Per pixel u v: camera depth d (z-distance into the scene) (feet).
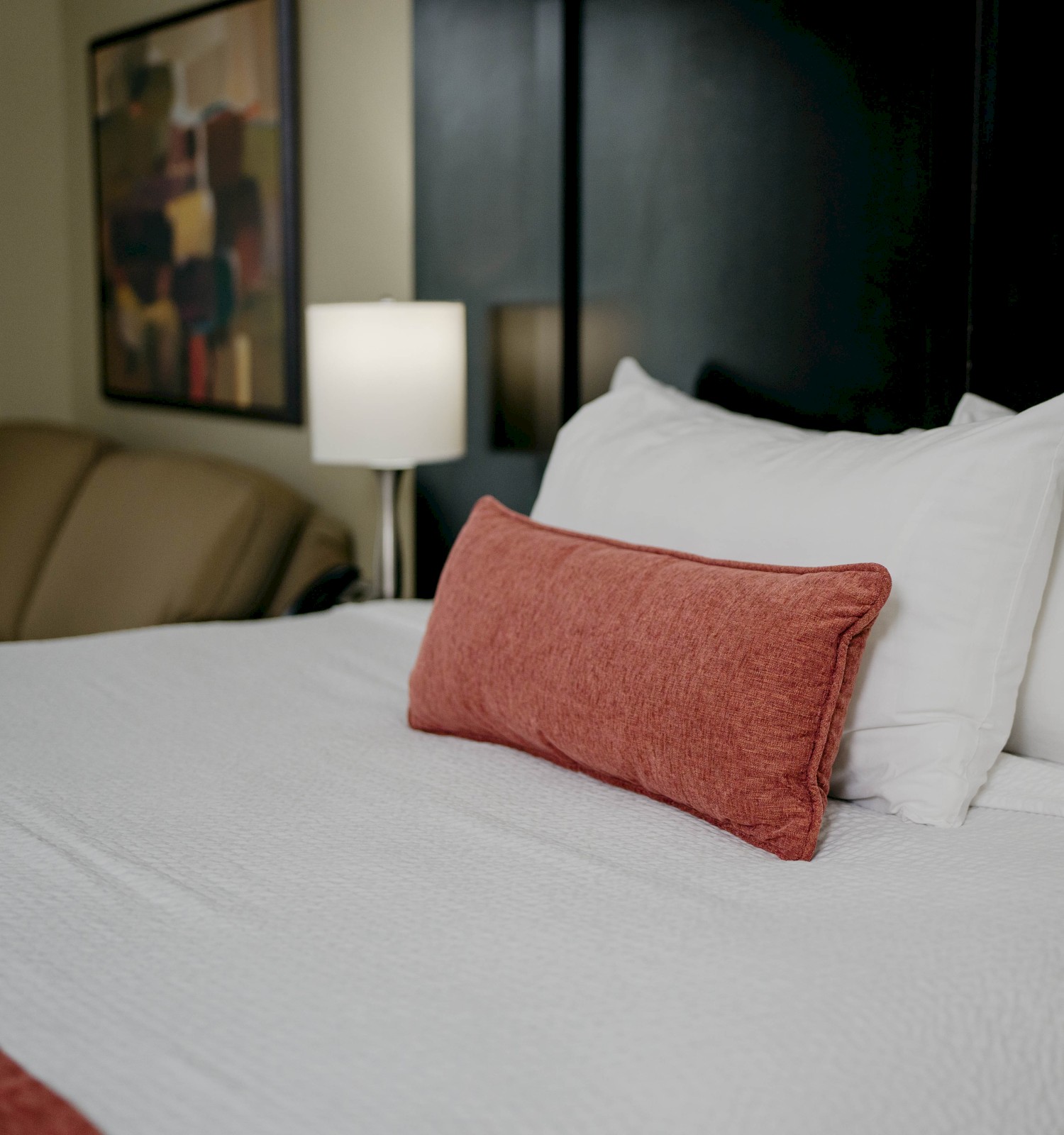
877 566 3.73
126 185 12.17
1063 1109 2.76
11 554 10.75
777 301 6.22
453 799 4.12
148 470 9.90
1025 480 4.00
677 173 6.68
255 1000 2.77
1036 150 5.06
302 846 3.70
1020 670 4.08
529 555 4.58
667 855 3.67
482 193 7.93
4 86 13.05
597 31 7.08
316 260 10.00
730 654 3.75
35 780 4.30
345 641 6.44
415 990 2.81
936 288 5.48
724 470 4.91
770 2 6.10
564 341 7.44
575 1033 2.62
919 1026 2.73
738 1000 2.76
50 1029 2.66
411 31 8.58
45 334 13.66
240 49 10.34
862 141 5.74
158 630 6.67
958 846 3.73
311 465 10.28
